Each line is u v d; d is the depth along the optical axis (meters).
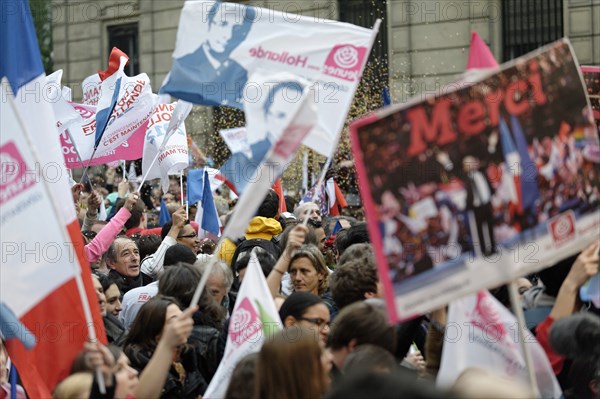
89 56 44.88
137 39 43.69
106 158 17.38
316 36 10.94
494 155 7.64
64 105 15.38
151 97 16.73
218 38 11.12
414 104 7.46
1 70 8.94
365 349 7.73
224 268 11.56
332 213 21.50
